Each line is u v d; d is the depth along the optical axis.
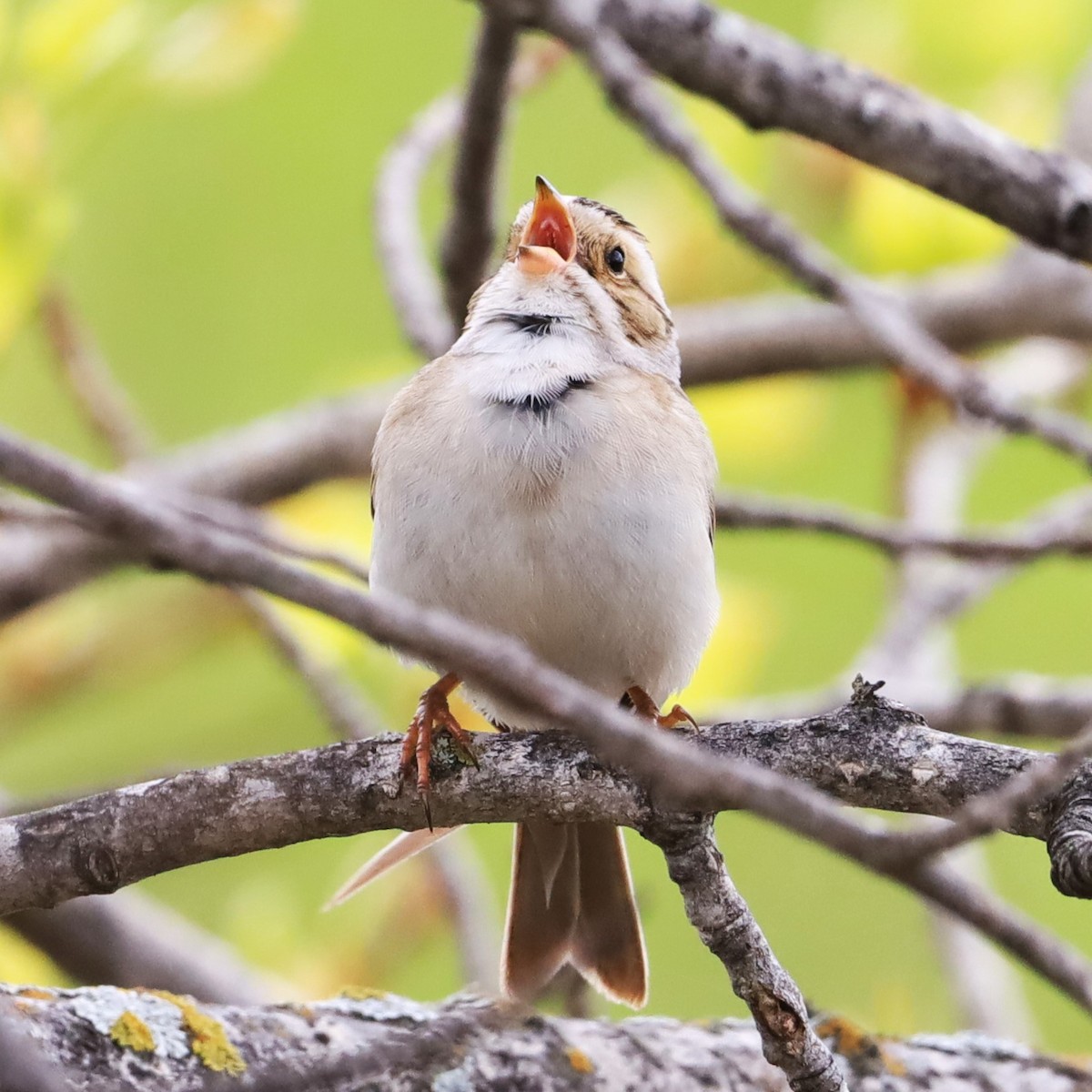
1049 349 13.67
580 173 13.00
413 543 7.93
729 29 7.58
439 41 12.46
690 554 8.01
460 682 6.93
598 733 4.42
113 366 12.80
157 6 10.55
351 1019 6.75
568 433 7.88
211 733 12.15
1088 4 11.40
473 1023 6.27
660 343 9.62
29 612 11.77
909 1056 7.18
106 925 10.85
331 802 6.45
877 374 12.57
